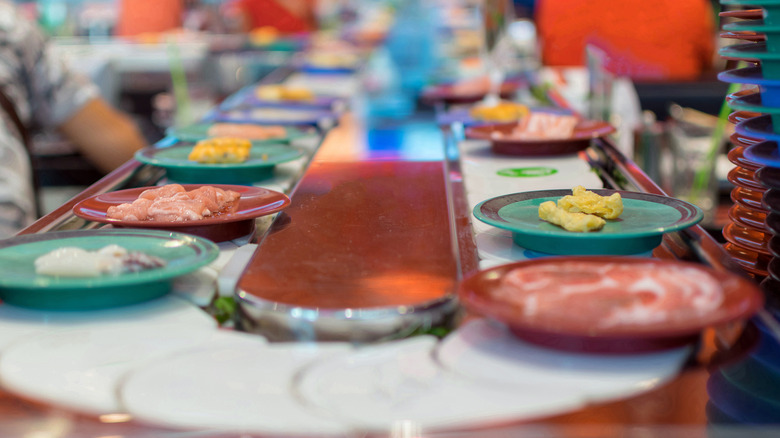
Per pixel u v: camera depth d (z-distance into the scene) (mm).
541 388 577
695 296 645
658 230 870
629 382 584
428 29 5117
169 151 1491
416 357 640
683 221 915
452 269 827
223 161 1365
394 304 712
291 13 6281
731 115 983
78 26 5621
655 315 611
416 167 1454
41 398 573
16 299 765
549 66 3781
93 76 3561
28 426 535
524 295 662
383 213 1089
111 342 677
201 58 4043
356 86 2951
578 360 624
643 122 2164
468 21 5996
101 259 759
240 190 1151
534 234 886
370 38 5406
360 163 1504
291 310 699
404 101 2566
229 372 612
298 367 624
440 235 971
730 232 992
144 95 3957
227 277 826
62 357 645
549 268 732
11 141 2096
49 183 3283
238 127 1693
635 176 1275
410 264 846
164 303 775
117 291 751
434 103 2523
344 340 686
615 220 964
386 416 537
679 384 583
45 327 718
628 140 2189
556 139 1562
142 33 5816
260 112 2180
